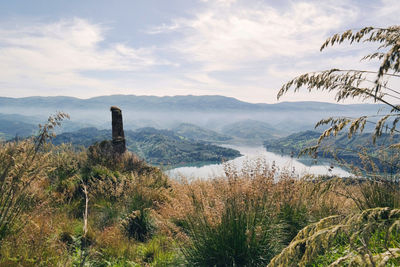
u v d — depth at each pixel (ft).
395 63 4.50
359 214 4.84
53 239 12.22
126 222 17.94
